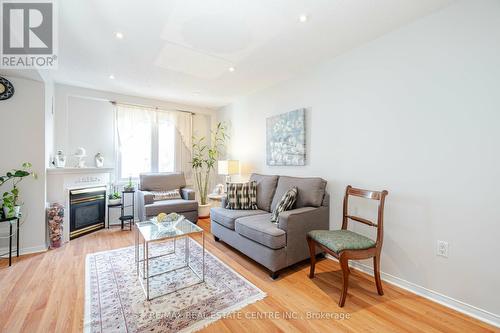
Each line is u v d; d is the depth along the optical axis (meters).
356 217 2.22
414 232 1.99
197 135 5.11
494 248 1.60
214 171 5.27
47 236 2.98
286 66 2.90
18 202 2.70
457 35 1.75
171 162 4.72
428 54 1.90
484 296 1.63
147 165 4.45
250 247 2.45
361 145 2.40
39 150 2.82
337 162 2.65
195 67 2.93
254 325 1.57
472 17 1.68
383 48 2.20
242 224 2.54
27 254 2.71
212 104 4.80
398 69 2.09
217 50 2.48
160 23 2.00
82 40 2.26
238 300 1.84
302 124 3.02
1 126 2.63
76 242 3.15
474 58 1.67
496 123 1.59
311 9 1.82
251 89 3.81
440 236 1.84
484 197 1.64
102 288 1.99
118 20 1.95
